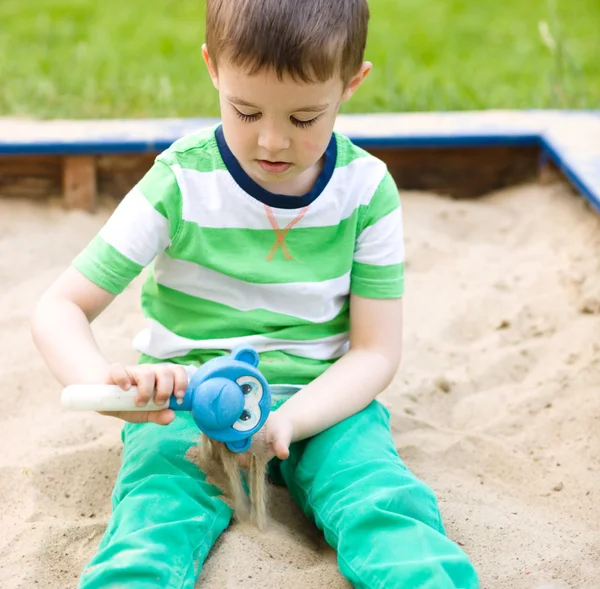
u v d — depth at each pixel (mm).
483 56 4410
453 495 1816
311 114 1534
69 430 2008
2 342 2336
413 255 2855
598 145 3109
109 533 1527
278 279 1719
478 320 2521
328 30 1492
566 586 1562
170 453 1653
